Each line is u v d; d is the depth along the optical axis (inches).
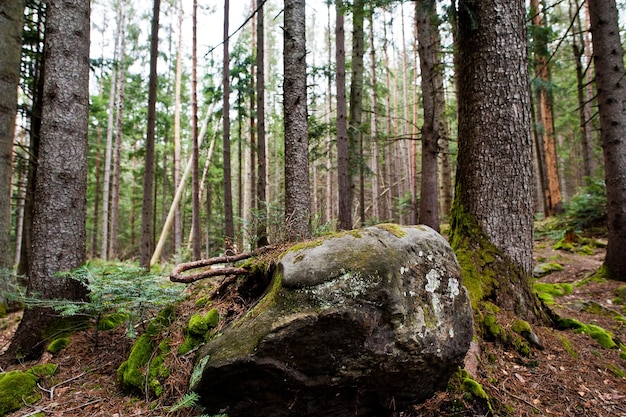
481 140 160.2
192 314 123.3
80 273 133.3
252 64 571.2
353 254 93.6
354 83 426.6
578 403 112.0
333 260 92.6
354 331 85.0
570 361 130.1
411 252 100.5
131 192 1076.5
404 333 89.7
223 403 89.9
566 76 729.6
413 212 708.0
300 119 235.6
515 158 155.9
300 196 228.4
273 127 923.4
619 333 163.9
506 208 155.4
